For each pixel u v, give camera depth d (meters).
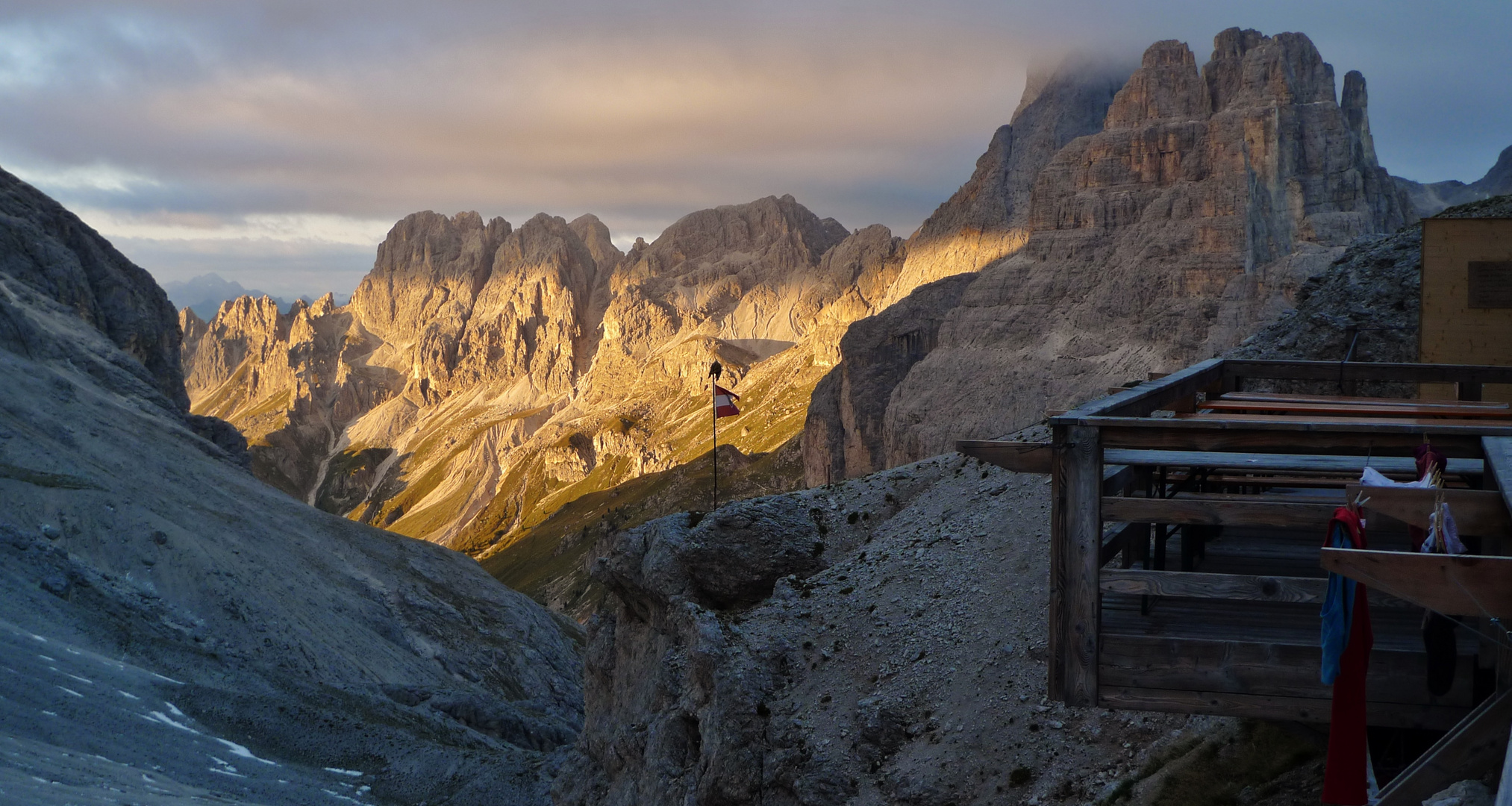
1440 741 11.16
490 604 156.62
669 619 41.56
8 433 116.00
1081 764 26.44
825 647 35.75
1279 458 12.52
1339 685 11.33
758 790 33.00
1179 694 12.23
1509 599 9.61
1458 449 12.20
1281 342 40.59
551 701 140.62
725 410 59.75
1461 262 28.83
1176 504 12.16
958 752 28.98
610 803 40.72
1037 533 35.88
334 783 76.12
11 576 89.31
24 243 191.75
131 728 70.00
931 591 35.88
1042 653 13.20
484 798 77.06
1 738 55.66
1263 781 18.98
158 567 106.31
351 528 159.25
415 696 106.56
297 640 107.69
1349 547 10.74
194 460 148.88
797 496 44.69
